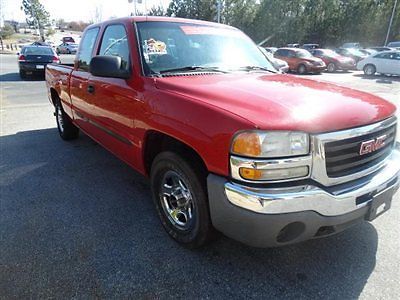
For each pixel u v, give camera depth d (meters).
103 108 3.57
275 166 1.97
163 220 2.95
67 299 2.24
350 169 2.22
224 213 2.15
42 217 3.25
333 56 22.09
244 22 46.75
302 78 3.26
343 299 2.23
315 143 2.02
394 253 2.70
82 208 3.43
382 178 2.35
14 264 2.57
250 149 1.97
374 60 19.08
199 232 2.55
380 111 2.42
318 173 2.06
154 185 2.96
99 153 5.10
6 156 4.95
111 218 3.24
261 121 1.99
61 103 5.43
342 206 2.13
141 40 3.11
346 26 43.50
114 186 3.96
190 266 2.56
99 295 2.27
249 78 2.94
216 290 2.32
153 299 2.25
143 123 2.81
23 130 6.46
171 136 2.49
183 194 2.68
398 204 3.51
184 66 3.12
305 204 2.02
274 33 46.19
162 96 2.58
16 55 31.00
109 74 3.01
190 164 2.45
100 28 3.92
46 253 2.70
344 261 2.60
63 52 35.78
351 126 2.15
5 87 12.16
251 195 1.98
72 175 4.27
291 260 2.62
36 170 4.43
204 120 2.22
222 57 3.42
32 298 2.24
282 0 44.34
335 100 2.38
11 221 3.18
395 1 39.78
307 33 45.44
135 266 2.56
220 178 2.15
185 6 48.75
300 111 2.12
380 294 2.27
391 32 42.44
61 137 5.81
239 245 2.80
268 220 1.99
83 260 2.62
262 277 2.44
